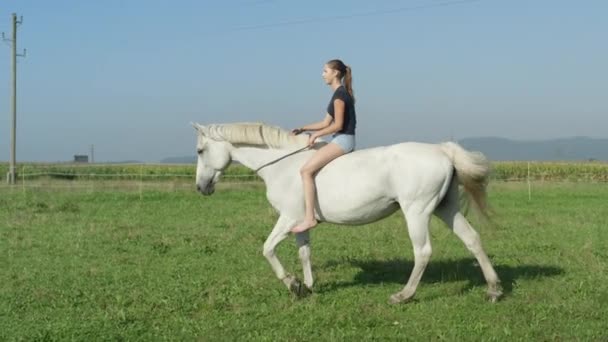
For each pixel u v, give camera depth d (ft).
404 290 22.36
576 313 20.93
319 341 18.57
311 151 23.65
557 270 28.09
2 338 19.04
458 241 36.91
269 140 24.03
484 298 22.88
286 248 35.27
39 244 36.50
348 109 22.53
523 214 52.31
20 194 72.64
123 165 143.33
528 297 23.13
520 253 33.12
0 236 39.50
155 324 20.53
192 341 18.76
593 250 33.76
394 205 22.38
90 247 35.53
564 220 47.80
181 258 32.35
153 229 43.62
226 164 25.17
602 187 84.69
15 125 102.42
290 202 23.16
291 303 22.99
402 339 18.70
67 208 57.06
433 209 21.67
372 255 33.14
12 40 102.37
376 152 22.15
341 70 22.72
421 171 21.16
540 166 125.39
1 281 27.07
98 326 20.13
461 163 21.66
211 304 22.67
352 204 21.94
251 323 20.48
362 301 23.04
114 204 62.64
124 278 27.45
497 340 18.38
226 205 61.62
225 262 31.12
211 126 25.17
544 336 18.70
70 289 25.46
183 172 125.59
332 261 31.55
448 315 21.02
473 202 22.39
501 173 120.37
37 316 21.54
